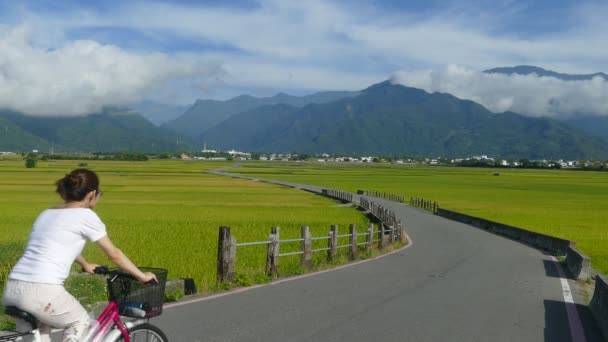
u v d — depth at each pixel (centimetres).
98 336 525
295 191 7669
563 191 9012
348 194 5925
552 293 1316
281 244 2277
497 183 11631
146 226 3044
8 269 1066
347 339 824
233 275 1248
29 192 6319
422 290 1263
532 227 3716
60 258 503
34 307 493
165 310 984
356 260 1833
